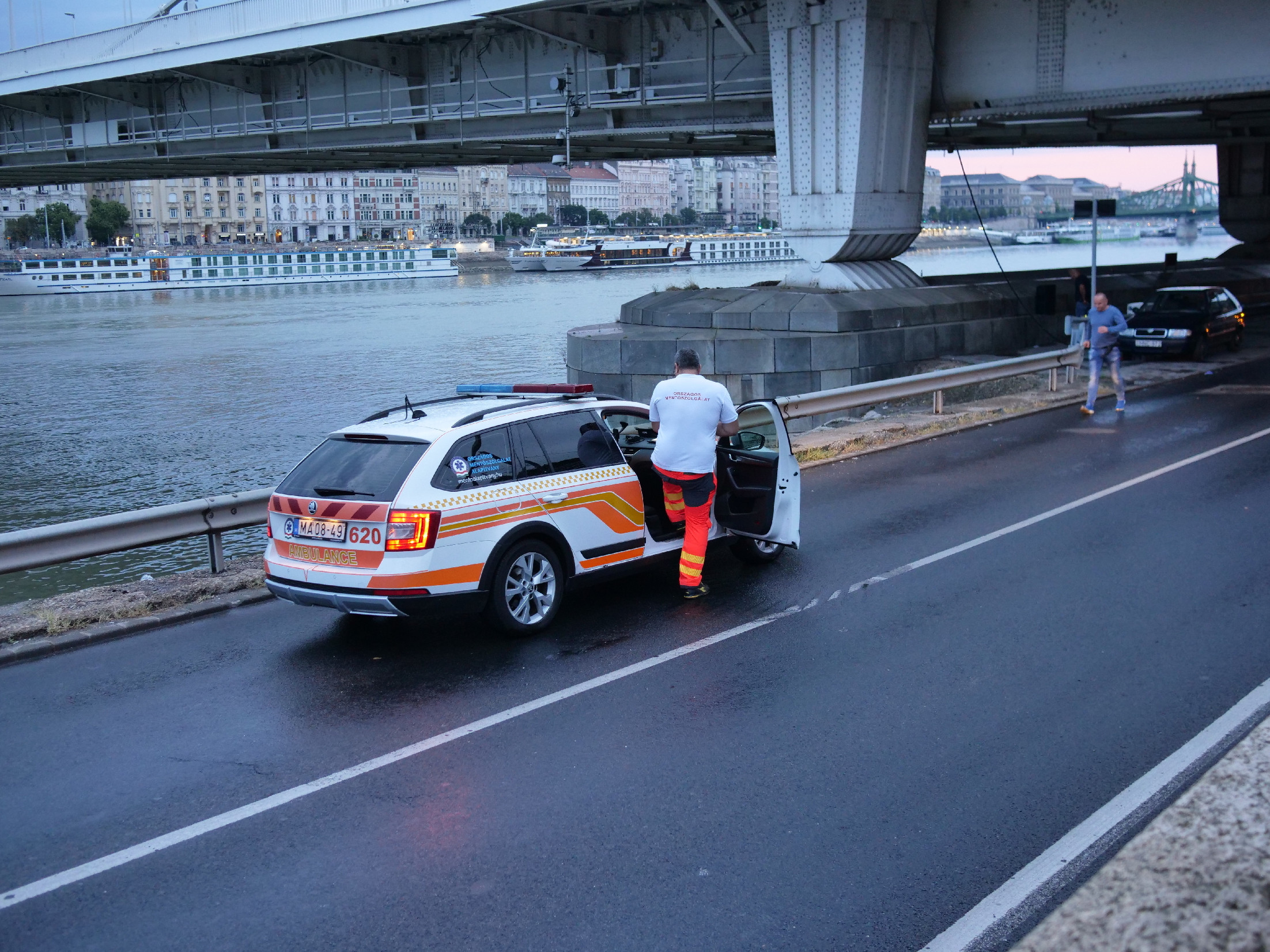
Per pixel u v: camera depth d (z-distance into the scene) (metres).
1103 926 2.54
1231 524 10.09
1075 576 8.68
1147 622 7.50
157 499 20.28
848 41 21.47
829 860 4.59
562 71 29.12
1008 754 5.54
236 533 17.72
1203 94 20.19
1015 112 23.73
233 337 54.50
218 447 25.41
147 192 161.12
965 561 9.22
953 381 17.12
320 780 5.45
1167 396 18.77
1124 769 5.32
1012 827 4.81
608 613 8.13
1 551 7.77
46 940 4.15
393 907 4.34
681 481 8.08
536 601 7.67
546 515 7.61
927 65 22.28
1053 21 21.30
